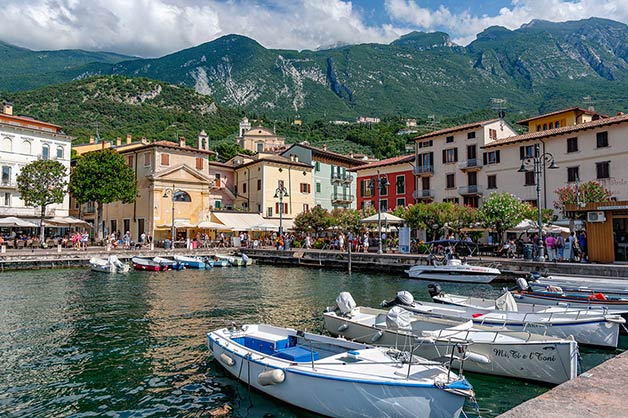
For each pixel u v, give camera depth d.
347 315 14.99
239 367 11.27
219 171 67.69
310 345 11.41
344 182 74.62
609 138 41.28
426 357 12.07
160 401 10.43
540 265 27.94
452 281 30.64
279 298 24.41
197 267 42.56
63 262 40.88
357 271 38.59
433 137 56.72
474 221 38.38
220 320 18.72
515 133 56.66
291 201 65.50
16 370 12.48
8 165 52.84
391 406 8.65
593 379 6.13
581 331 13.90
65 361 13.23
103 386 11.32
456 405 8.32
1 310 20.84
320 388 9.41
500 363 11.62
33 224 47.41
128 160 58.53
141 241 54.22
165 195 54.34
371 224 48.12
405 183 60.72
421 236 50.62
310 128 179.38
